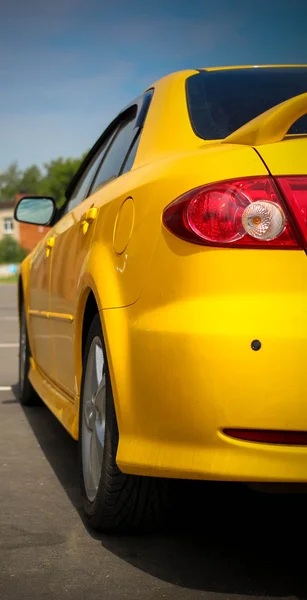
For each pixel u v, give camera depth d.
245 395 2.16
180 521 2.87
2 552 2.67
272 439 2.17
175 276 2.31
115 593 2.33
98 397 2.90
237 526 2.94
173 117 3.08
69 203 4.66
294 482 2.24
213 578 2.45
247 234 2.22
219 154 2.38
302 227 2.20
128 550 2.69
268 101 3.18
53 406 3.97
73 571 2.50
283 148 2.30
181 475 2.28
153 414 2.35
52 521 3.01
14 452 4.18
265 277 2.20
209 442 2.22
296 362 2.14
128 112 3.75
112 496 2.71
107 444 2.69
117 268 2.66
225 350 2.17
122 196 2.82
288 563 2.57
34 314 4.88
